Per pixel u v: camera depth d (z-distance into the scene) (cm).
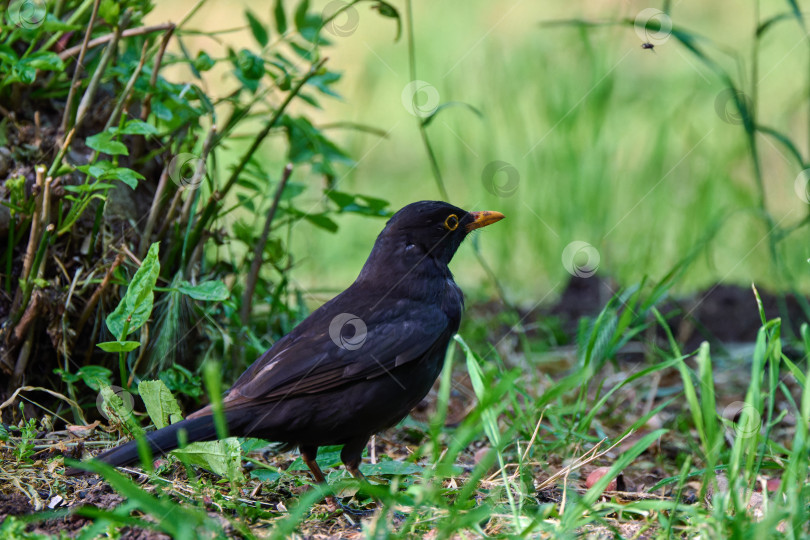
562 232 1595
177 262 1005
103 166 900
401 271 898
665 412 1126
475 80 2017
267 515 770
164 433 746
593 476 870
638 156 1845
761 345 741
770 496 801
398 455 989
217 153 1744
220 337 1032
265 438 823
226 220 1099
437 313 883
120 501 747
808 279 1493
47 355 943
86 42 932
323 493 668
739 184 1619
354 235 1708
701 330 1313
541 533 700
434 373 880
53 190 918
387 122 2052
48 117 1007
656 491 884
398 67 2170
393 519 768
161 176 1021
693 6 2438
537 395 1129
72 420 946
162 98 1016
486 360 1243
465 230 943
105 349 860
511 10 2311
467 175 1719
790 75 2038
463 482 861
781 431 1060
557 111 1722
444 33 2311
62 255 947
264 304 1212
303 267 1534
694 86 1919
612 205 1645
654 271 1512
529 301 1489
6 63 939
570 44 1956
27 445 820
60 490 770
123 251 937
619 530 729
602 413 1107
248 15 1084
